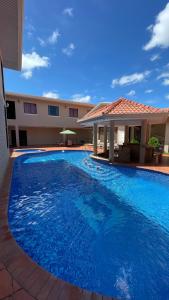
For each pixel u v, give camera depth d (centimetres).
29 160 1366
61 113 2403
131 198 627
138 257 333
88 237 392
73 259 322
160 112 893
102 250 348
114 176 905
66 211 516
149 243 376
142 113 911
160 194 668
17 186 728
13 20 621
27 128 2436
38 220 461
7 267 240
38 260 315
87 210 526
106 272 292
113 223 454
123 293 256
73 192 672
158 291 259
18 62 1048
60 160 1369
